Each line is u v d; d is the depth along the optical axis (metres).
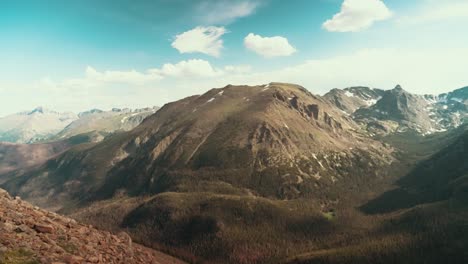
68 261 52.44
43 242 55.84
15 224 58.66
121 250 71.75
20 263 46.97
